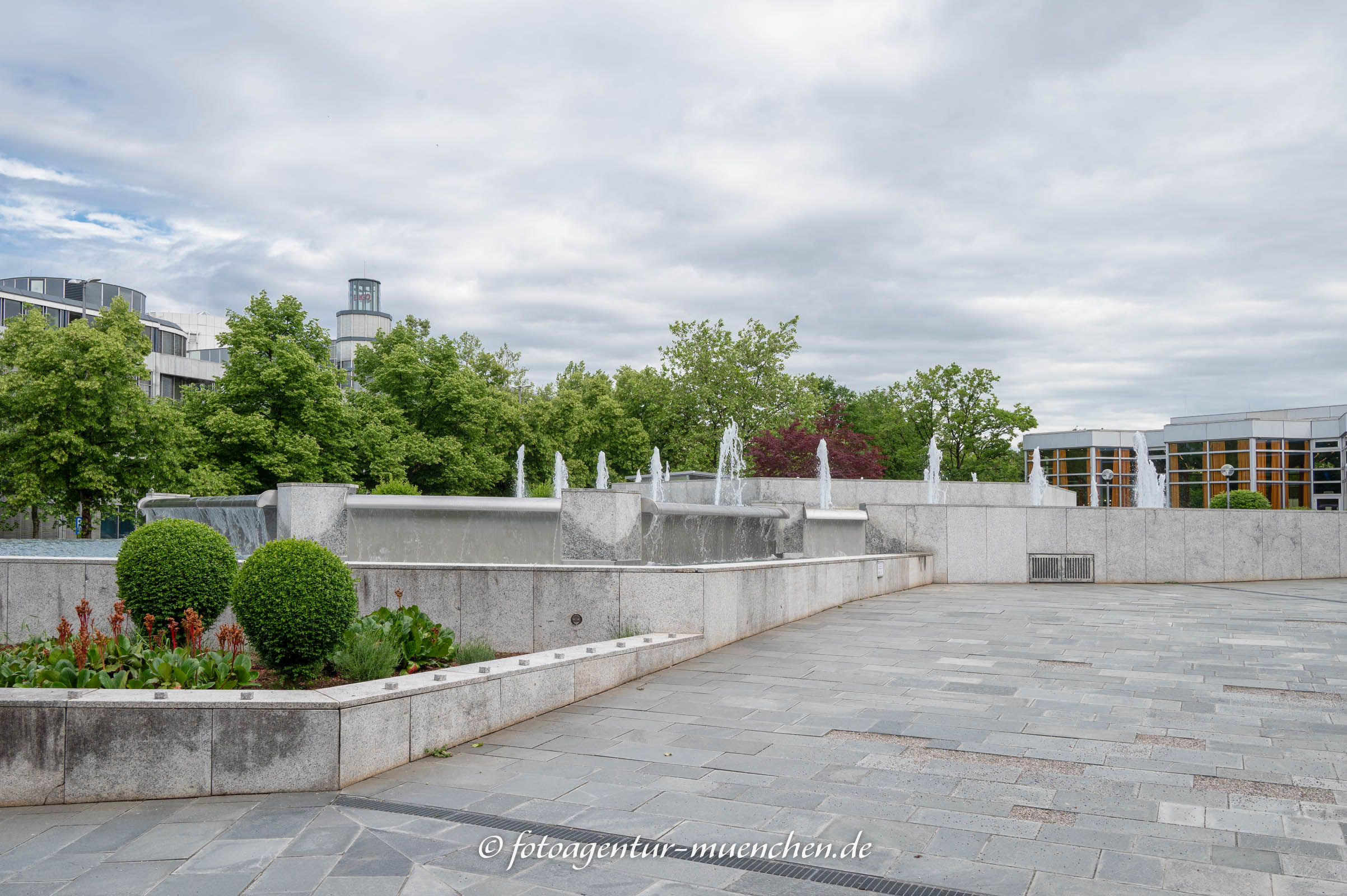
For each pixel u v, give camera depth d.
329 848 5.03
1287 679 9.43
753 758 6.62
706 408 45.78
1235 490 62.38
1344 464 58.16
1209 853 4.79
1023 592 18.25
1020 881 4.46
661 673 9.75
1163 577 20.41
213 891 4.46
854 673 9.77
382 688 6.65
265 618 7.71
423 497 12.99
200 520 15.02
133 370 27.58
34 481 25.53
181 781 6.00
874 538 20.80
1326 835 5.04
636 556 12.65
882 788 5.91
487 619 10.77
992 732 7.32
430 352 40.75
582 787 5.99
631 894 4.38
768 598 12.75
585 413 47.81
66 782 5.95
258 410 32.00
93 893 4.46
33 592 11.05
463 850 4.96
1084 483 68.56
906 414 55.34
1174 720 7.71
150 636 8.55
